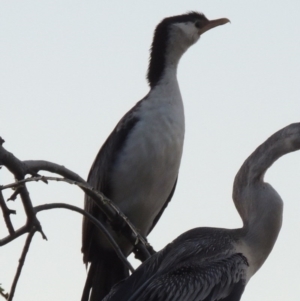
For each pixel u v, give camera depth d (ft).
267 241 37.78
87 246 50.49
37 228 33.32
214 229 38.58
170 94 52.54
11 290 32.83
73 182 31.42
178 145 52.13
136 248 46.34
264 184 38.45
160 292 34.50
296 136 37.86
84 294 49.32
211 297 35.17
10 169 32.94
